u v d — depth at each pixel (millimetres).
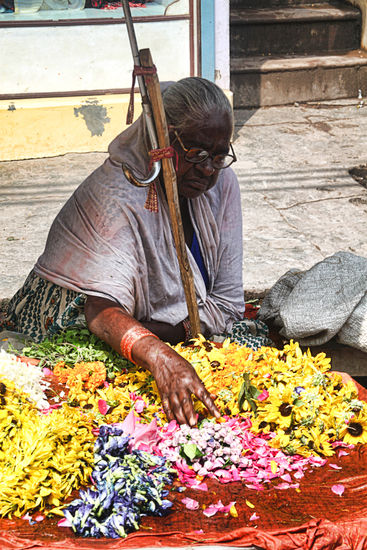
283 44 7730
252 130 6711
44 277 2547
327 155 6082
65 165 5992
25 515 1679
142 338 2121
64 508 1683
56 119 6059
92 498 1665
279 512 1719
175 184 2299
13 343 2535
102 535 1625
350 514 1703
